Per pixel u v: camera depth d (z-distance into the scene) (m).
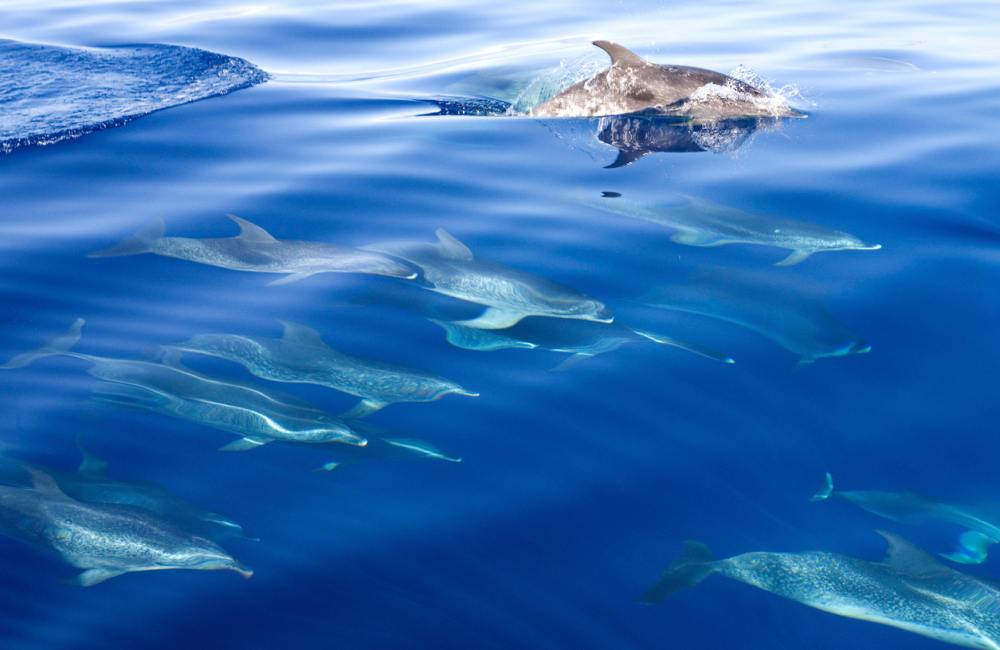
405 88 14.27
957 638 5.18
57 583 5.43
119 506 5.89
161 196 10.38
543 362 7.34
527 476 6.27
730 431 6.67
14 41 16.30
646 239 9.20
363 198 10.24
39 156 11.42
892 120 12.21
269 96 13.77
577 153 11.58
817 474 6.34
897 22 17.61
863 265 8.66
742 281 8.34
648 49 16.00
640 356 7.38
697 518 5.97
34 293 8.41
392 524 5.89
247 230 9.26
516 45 16.59
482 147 11.80
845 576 5.55
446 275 8.44
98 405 6.94
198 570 5.52
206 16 18.47
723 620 5.30
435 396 6.96
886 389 7.10
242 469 6.34
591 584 5.50
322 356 7.37
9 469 6.19
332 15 18.52
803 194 10.10
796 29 17.22
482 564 5.61
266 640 5.12
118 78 14.42
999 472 6.36
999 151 10.95
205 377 7.19
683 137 12.05
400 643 5.12
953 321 7.87
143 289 8.48
